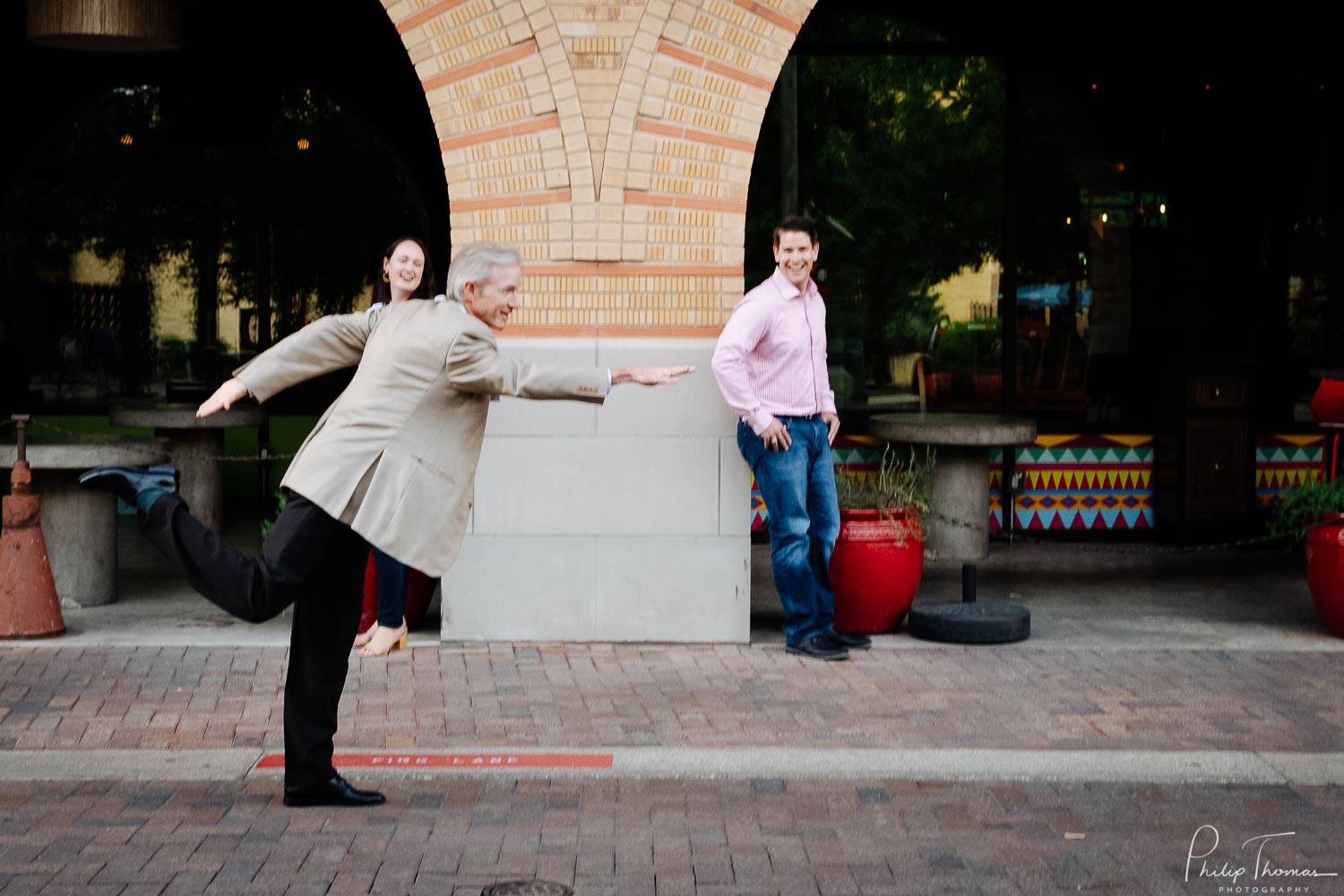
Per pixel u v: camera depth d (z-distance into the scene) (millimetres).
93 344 11883
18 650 7137
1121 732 5855
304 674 4895
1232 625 7965
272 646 7266
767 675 6766
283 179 11961
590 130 7246
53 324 11859
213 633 7590
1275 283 11094
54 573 8227
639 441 7359
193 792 5109
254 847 4578
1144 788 5246
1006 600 8672
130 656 7047
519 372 4543
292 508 4609
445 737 5754
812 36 10922
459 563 7371
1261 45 10984
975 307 11055
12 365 11812
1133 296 11062
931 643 7418
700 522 7383
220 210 11922
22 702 6223
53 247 11820
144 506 4500
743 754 5516
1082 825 4855
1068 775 5348
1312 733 5859
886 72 10945
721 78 7293
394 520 4504
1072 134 11008
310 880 4312
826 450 7156
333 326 4777
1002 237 11023
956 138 10992
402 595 7121
